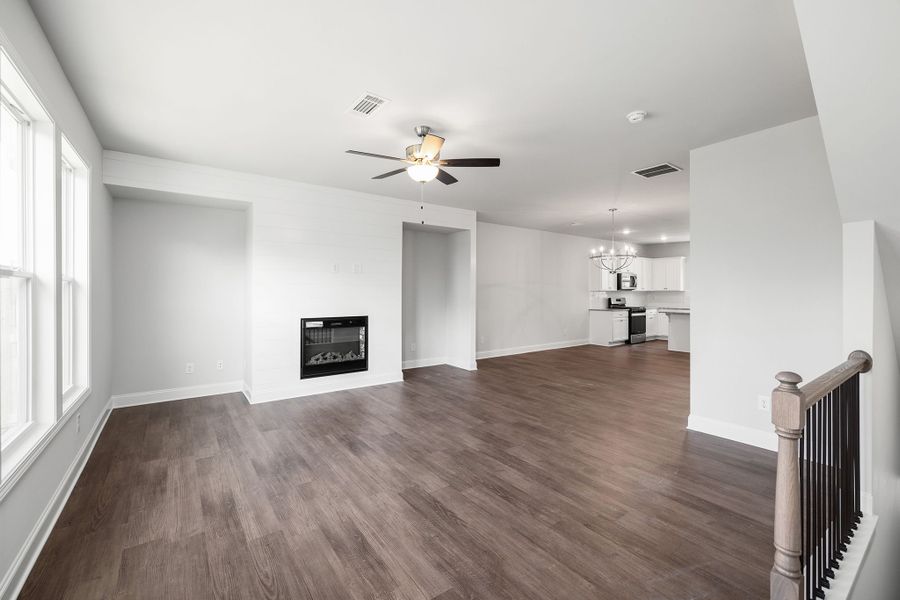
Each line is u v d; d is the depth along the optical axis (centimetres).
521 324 812
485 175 438
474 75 242
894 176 202
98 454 305
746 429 327
